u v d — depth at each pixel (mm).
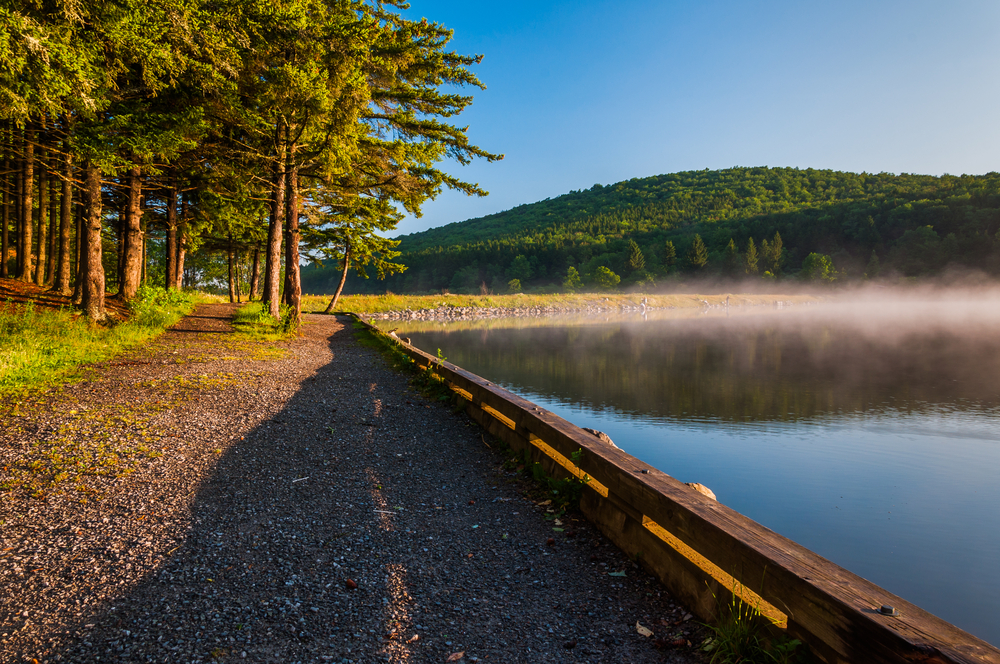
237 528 3932
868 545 5609
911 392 14820
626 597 3146
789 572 2273
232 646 2588
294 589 3137
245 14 12367
